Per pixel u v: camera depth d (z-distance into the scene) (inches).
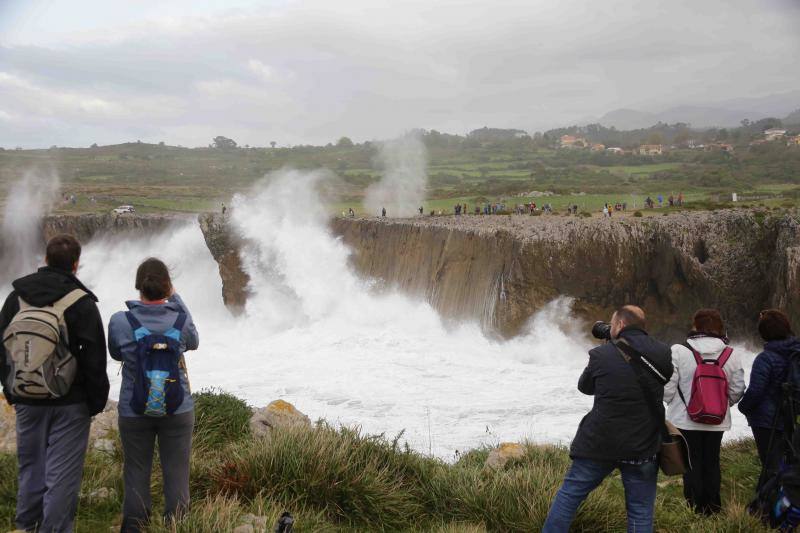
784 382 247.6
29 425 191.5
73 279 190.7
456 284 1070.4
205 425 358.6
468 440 527.2
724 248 982.4
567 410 636.1
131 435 197.3
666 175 4581.7
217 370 852.0
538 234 999.0
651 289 1003.3
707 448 257.0
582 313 991.6
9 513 218.5
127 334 192.7
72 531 196.2
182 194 3661.4
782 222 962.7
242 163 6555.1
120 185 4468.5
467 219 1296.8
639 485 202.1
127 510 201.8
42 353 179.9
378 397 690.8
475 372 818.8
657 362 199.6
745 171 4330.7
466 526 240.4
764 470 249.1
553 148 7859.3
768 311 256.5
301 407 654.5
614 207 1919.3
